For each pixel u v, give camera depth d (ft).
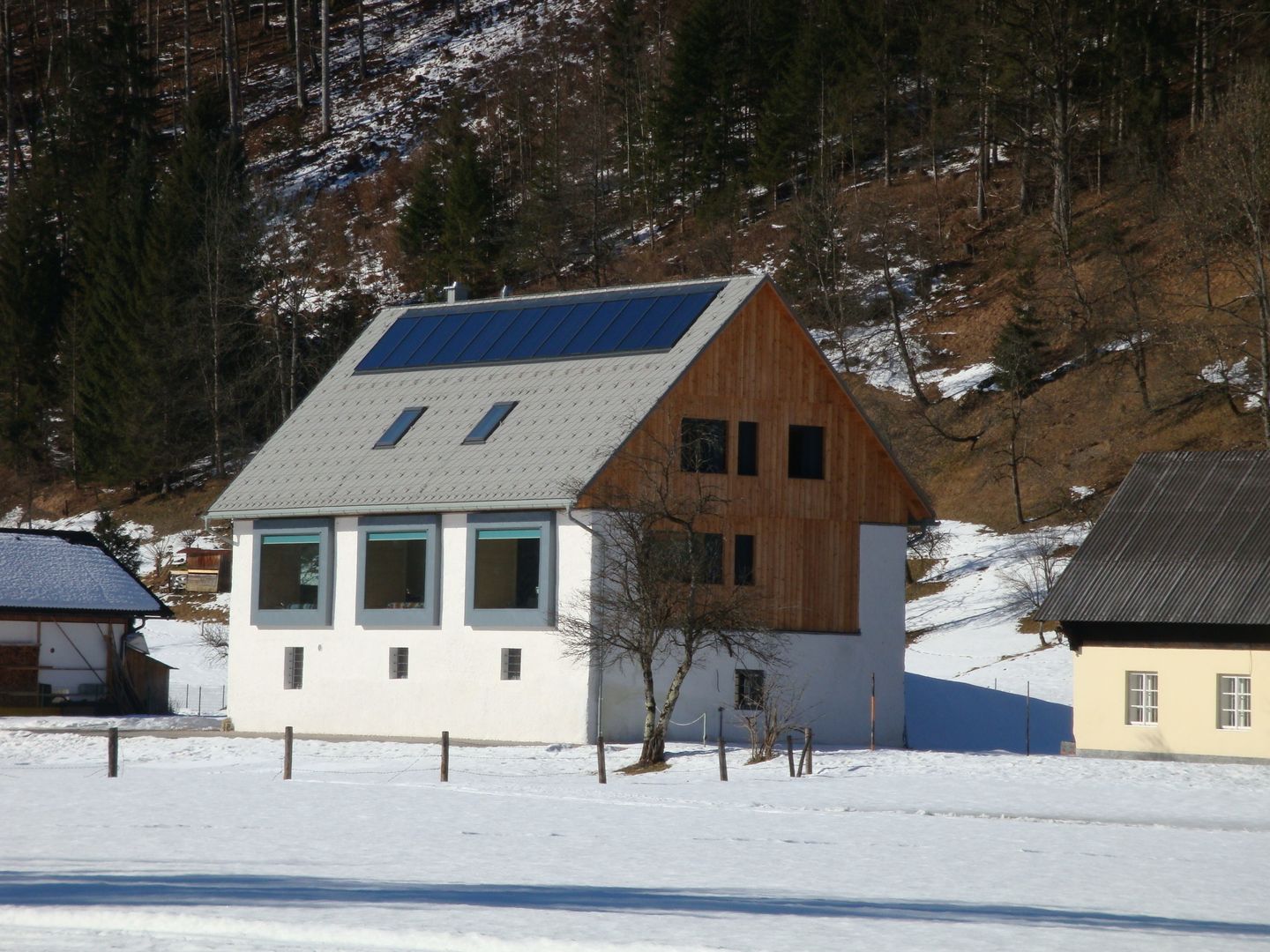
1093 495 471.62
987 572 455.22
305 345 655.35
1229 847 165.99
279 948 107.55
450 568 297.12
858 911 122.93
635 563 260.62
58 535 416.67
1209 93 583.58
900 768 247.09
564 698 279.69
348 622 311.47
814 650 300.40
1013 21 612.70
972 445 524.93
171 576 568.41
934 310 606.14
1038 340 540.52
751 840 166.20
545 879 137.69
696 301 305.53
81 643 388.37
